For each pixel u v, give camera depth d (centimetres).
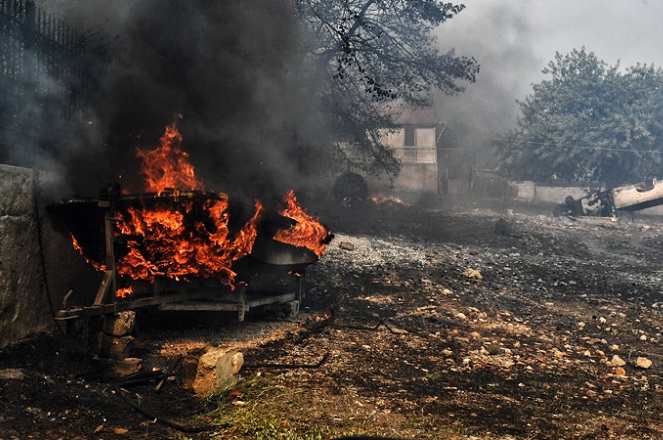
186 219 689
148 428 464
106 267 634
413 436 498
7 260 573
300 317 905
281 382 611
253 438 467
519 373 734
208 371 559
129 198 661
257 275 807
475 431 524
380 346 799
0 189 559
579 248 1952
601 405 636
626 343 941
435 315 1009
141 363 591
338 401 570
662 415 611
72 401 482
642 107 4200
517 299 1210
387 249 1593
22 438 407
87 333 588
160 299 712
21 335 600
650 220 3003
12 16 632
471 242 1875
